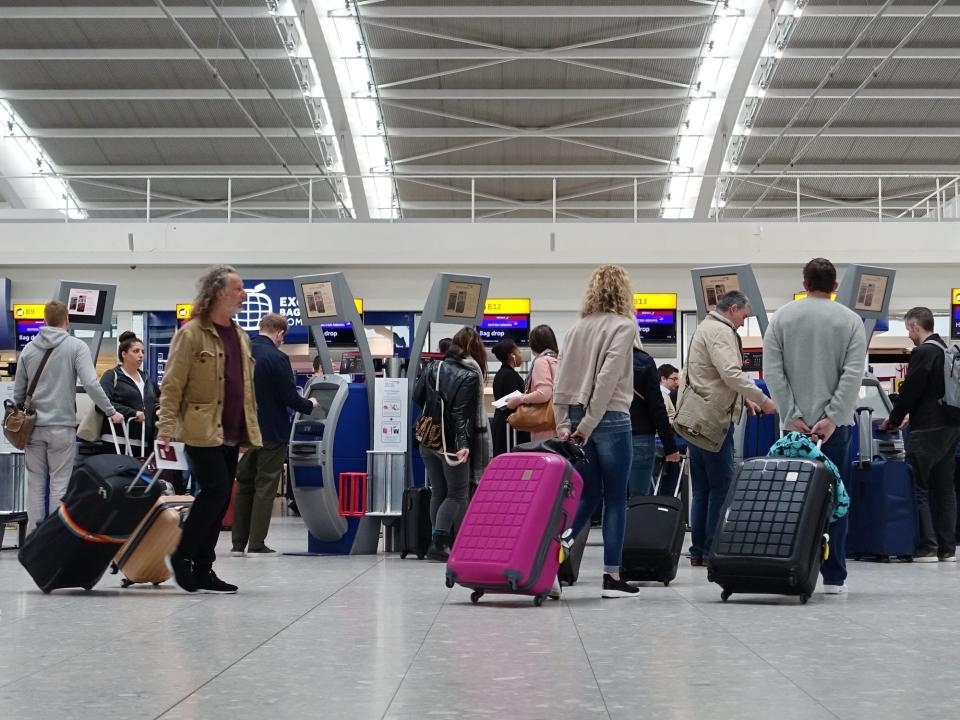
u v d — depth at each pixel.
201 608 4.88
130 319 19.16
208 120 26.09
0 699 2.88
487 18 22.53
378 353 19.05
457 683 3.10
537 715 2.69
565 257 18.73
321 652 3.64
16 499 8.66
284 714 2.70
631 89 24.98
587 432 5.30
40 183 28.02
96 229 18.84
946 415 7.63
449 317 8.49
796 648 3.74
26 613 4.71
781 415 5.72
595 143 27.19
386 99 25.11
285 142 26.83
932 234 18.56
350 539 8.29
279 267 19.02
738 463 8.30
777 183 29.30
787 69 23.95
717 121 24.77
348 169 25.73
